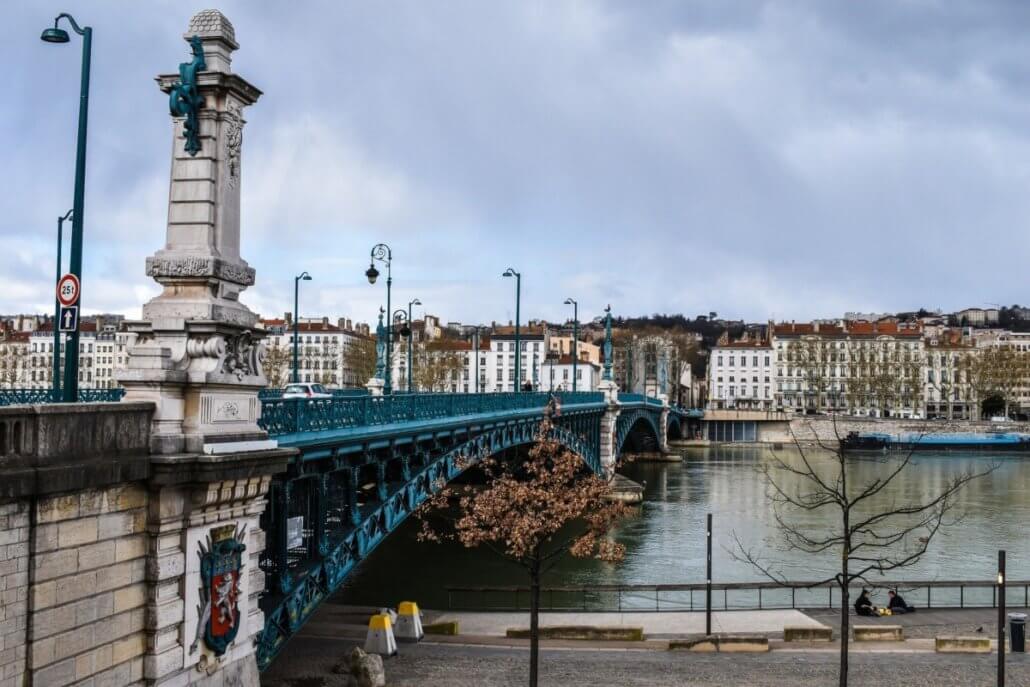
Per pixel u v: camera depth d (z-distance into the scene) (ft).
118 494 53.83
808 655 100.42
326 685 89.15
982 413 638.53
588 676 91.76
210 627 60.13
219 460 58.49
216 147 62.64
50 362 492.13
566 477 99.71
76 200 61.57
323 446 88.79
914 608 127.24
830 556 175.01
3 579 46.01
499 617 121.60
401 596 141.28
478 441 147.95
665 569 162.81
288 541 88.84
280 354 546.26
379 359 207.82
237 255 64.90
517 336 224.74
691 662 97.25
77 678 50.67
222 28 62.59
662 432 416.46
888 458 425.69
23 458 46.80
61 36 63.16
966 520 219.20
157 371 56.85
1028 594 144.46
